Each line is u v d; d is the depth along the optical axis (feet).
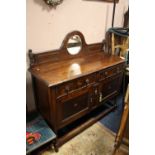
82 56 6.56
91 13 6.46
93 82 5.51
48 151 5.24
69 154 5.15
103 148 5.39
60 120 4.98
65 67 5.33
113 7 7.36
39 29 5.03
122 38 7.73
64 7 5.40
